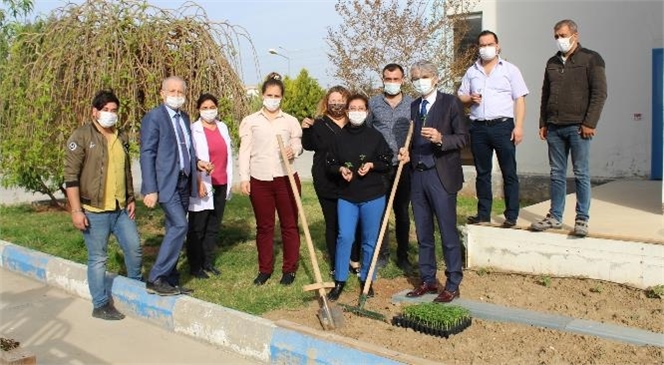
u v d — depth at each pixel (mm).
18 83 6742
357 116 5047
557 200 5422
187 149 5156
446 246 4844
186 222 5004
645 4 8828
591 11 9273
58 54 6359
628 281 5016
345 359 3719
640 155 9070
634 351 3945
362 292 5016
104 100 4828
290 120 5711
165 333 4777
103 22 6500
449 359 3881
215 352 4391
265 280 5785
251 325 4262
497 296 5039
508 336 4270
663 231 5258
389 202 4969
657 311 4535
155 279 4941
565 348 4027
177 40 6676
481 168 5789
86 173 4871
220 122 6348
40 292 5883
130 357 4305
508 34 10000
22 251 6629
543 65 9742
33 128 6535
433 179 4789
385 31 9656
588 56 4996
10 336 4719
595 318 4500
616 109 9203
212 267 6199
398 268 6074
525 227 5547
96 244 4996
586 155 5129
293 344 3986
